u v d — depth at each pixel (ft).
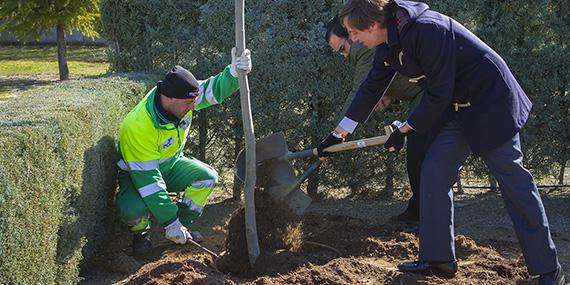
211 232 19.47
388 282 14.26
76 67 58.44
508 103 13.42
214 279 13.97
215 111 22.50
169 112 15.89
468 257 16.46
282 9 21.77
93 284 15.10
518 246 17.90
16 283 11.30
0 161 10.55
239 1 14.25
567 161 23.09
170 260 16.12
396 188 23.95
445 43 12.99
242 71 14.57
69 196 13.79
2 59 66.28
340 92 21.93
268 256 15.47
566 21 21.58
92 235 15.69
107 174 16.60
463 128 13.79
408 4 13.28
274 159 16.63
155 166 16.03
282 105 22.24
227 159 23.32
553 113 21.80
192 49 22.47
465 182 25.64
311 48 21.57
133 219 16.55
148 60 22.93
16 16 47.21
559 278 14.01
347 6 13.35
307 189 23.09
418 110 13.60
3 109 13.99
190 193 17.58
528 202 13.71
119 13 22.74
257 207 16.40
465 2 21.16
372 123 21.94
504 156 13.65
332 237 18.07
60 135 13.14
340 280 14.17
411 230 18.72
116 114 17.33
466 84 13.50
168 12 22.41
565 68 21.47
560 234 19.38
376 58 14.79
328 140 15.84
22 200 11.36
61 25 47.16
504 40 21.57
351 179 22.77
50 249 12.77
